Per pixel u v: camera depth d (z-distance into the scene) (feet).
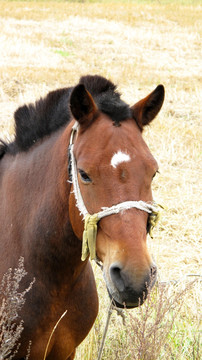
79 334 13.48
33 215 12.77
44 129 13.57
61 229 12.30
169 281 20.68
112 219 10.64
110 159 10.79
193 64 65.92
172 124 40.32
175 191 30.09
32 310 12.51
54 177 12.54
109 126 11.23
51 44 72.54
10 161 14.37
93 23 91.71
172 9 110.11
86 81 12.89
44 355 12.92
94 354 15.94
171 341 16.49
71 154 11.75
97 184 10.82
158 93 12.10
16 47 64.95
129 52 71.36
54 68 56.85
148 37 81.15
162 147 35.50
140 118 11.86
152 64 64.23
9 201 13.50
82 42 75.97
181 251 24.62
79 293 13.12
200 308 19.17
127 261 10.22
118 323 17.72
